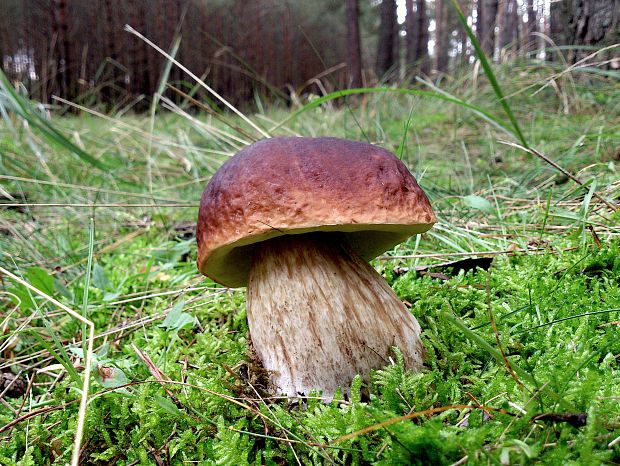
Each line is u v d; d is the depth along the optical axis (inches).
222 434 6.7
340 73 68.7
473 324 9.1
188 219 20.8
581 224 11.4
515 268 11.3
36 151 19.3
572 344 7.7
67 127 26.7
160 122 33.4
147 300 13.4
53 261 15.2
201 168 24.8
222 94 77.8
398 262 13.3
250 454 7.1
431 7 127.8
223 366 8.5
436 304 9.9
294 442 6.8
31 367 9.9
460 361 7.7
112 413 7.9
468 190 17.9
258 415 7.4
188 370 9.4
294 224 6.5
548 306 9.2
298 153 6.9
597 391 6.2
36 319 11.9
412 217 7.0
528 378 5.8
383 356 7.4
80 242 18.2
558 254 11.3
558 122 22.5
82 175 23.2
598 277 10.3
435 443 5.4
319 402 7.2
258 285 8.1
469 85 31.2
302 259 7.8
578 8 25.3
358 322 7.5
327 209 6.5
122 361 9.1
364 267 8.2
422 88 38.2
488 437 5.8
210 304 12.2
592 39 24.8
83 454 7.4
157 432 7.4
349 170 6.8
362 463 6.4
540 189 16.2
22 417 7.7
